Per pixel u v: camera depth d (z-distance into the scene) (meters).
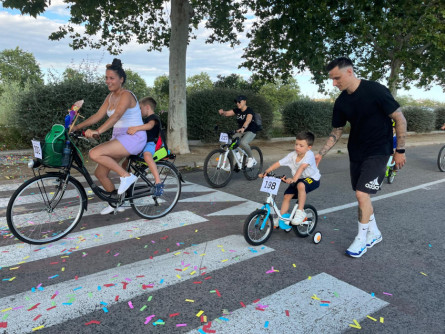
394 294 2.93
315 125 15.86
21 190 3.68
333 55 15.45
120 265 3.36
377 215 5.17
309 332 2.40
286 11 10.74
